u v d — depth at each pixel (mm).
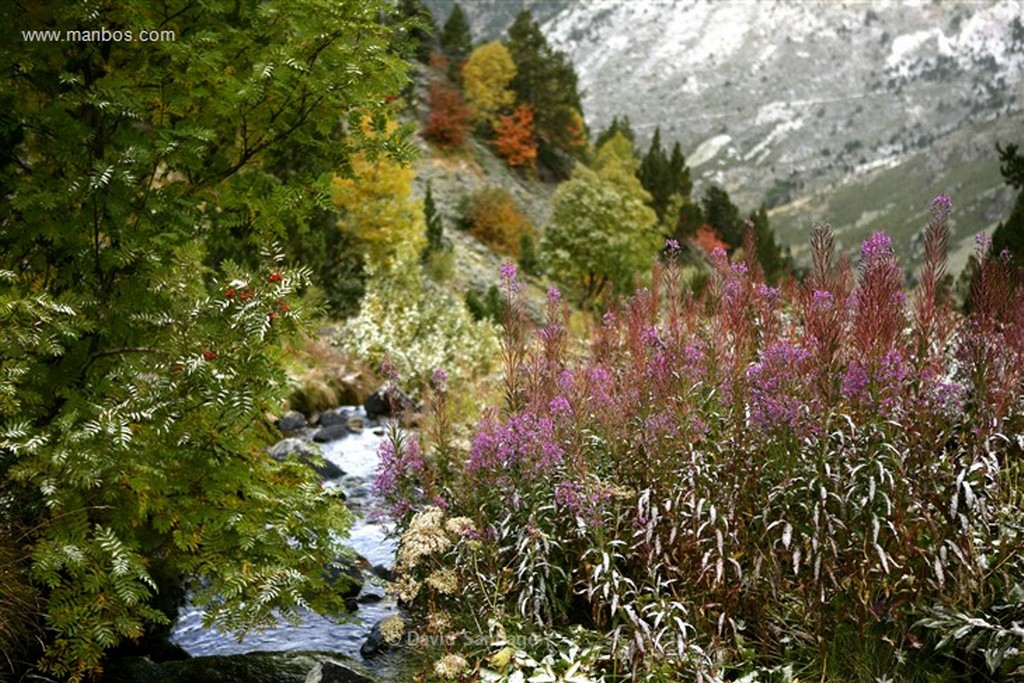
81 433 4371
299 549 5473
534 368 5520
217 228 6047
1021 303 4836
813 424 4309
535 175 68375
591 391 5617
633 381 5719
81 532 4480
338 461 10953
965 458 4340
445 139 61375
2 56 5023
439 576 4648
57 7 5113
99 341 5453
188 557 5121
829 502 4262
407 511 5277
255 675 5250
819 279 5410
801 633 4332
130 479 4637
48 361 5234
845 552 4098
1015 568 4145
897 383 4301
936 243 4785
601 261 35938
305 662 5441
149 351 5219
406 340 17766
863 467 4172
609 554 4582
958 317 5512
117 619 4543
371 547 7680
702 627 4355
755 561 4297
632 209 37406
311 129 5844
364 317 17344
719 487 4535
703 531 4477
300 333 5281
